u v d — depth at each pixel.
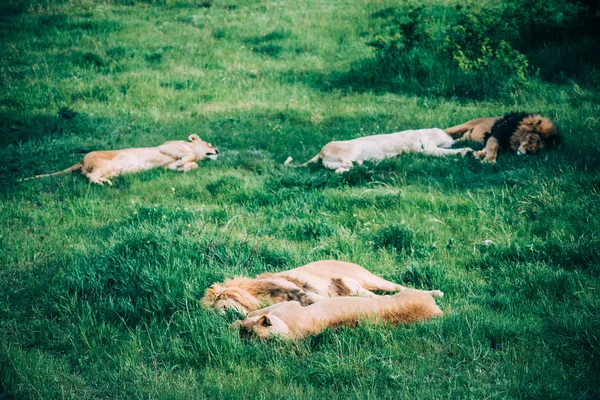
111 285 7.60
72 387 5.59
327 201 10.39
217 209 10.24
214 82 19.81
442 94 17.58
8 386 5.47
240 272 7.74
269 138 14.60
